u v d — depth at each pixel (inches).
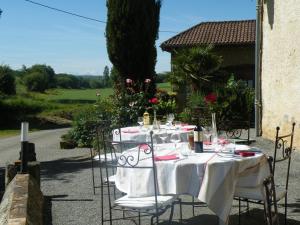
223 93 594.2
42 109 1294.3
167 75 769.6
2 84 1402.6
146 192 198.7
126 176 209.0
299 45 459.2
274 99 536.4
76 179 361.1
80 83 2529.5
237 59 869.8
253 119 703.7
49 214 260.8
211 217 246.2
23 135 274.5
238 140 526.6
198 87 732.7
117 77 679.1
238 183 207.9
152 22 674.2
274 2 532.1
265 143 521.3
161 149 232.1
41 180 364.5
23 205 207.0
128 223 237.8
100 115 567.2
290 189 300.2
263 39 580.7
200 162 194.9
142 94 565.9
